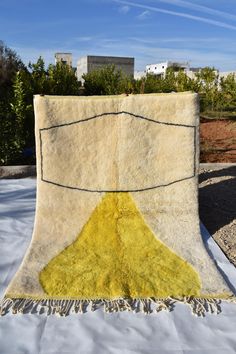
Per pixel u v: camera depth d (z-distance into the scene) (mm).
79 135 3791
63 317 2836
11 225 4523
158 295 3098
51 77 10156
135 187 3852
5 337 2625
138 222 3803
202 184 6375
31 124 7816
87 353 2486
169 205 3869
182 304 3000
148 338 2625
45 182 3816
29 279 3234
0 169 6969
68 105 3744
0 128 7254
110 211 3836
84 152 3814
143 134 3795
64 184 3824
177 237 3738
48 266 3402
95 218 3805
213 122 13758
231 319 2820
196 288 3178
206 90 15609
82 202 3836
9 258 3693
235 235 4324
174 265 3455
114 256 3537
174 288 3176
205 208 5219
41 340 2602
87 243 3668
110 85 14102
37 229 3752
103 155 3820
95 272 3340
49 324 2762
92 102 3746
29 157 8031
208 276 3326
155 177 3854
